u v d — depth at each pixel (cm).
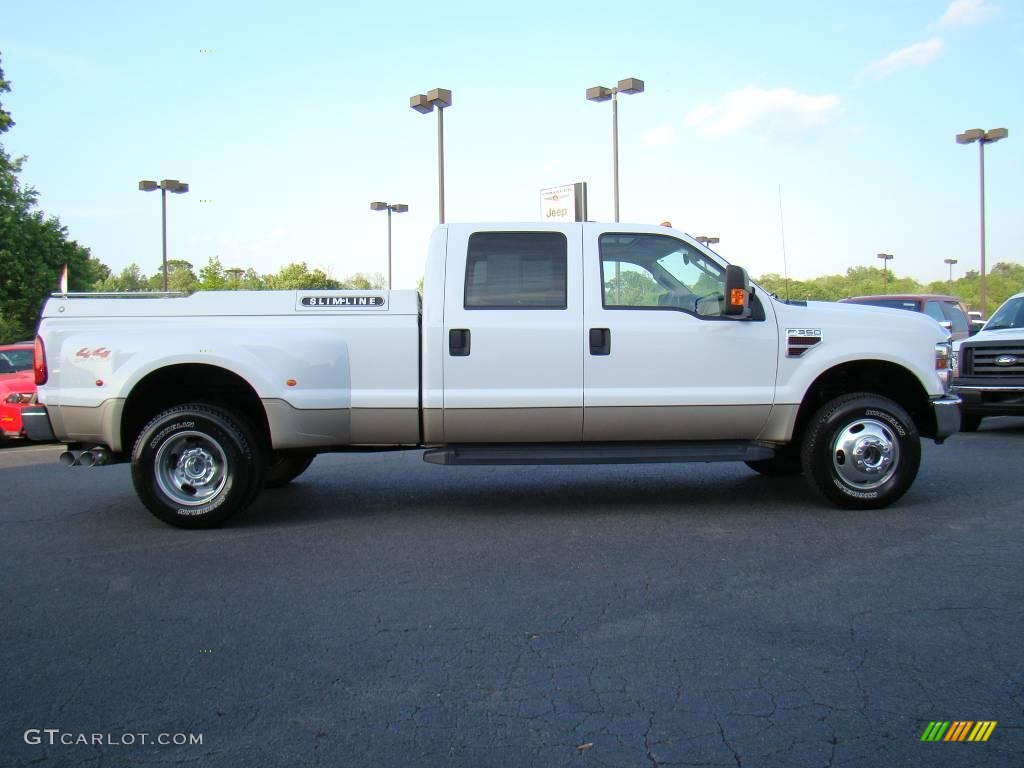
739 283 638
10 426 1202
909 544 572
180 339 630
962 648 394
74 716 340
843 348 666
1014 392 1082
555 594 479
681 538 596
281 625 437
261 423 691
